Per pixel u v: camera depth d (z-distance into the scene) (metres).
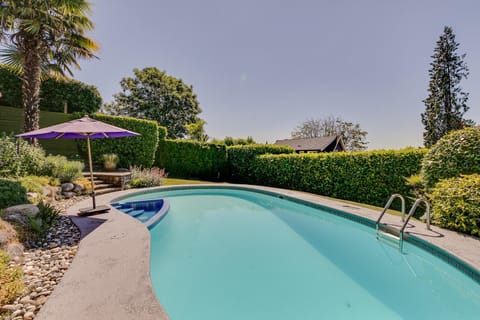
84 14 8.24
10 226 3.59
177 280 3.45
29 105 7.89
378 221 5.29
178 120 26.47
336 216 6.71
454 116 21.55
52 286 2.58
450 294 3.21
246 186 10.77
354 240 5.19
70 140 11.79
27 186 5.68
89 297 2.25
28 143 7.86
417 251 4.23
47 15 7.37
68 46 8.66
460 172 5.15
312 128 39.88
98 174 9.20
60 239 3.94
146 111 24.86
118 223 4.68
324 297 3.11
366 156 8.34
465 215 4.43
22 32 7.52
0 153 6.14
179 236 5.28
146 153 12.07
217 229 5.85
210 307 2.87
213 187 10.64
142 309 2.09
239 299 3.03
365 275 3.72
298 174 10.94
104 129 5.02
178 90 27.42
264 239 5.21
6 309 2.16
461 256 3.46
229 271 3.75
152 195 9.23
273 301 3.01
